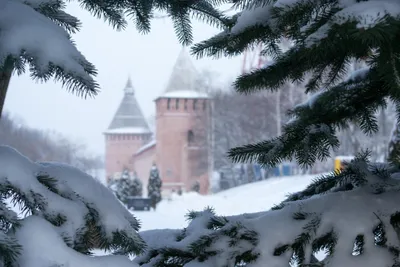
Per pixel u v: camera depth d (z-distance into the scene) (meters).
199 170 69.56
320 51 1.81
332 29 1.64
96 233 1.83
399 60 1.73
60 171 1.90
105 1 2.35
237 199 26.81
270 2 2.04
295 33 2.10
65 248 1.67
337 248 2.09
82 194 1.84
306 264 2.07
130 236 1.83
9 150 1.82
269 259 2.08
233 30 2.19
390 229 2.13
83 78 1.66
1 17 1.69
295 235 2.12
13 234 1.66
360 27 1.54
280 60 2.23
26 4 1.91
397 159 2.49
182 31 2.46
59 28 1.79
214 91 62.25
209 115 62.81
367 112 2.55
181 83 71.75
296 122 2.45
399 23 1.53
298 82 2.43
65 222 1.76
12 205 1.77
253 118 56.34
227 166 59.19
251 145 2.24
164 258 2.16
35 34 1.65
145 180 81.25
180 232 2.33
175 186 69.62
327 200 2.24
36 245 1.63
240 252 2.10
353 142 26.66
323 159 2.31
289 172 41.75
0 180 1.70
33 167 1.83
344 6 1.81
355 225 2.13
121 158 99.06
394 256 2.10
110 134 99.62
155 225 15.45
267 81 2.27
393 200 2.22
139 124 100.69
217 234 2.14
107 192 1.96
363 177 2.35
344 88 2.49
